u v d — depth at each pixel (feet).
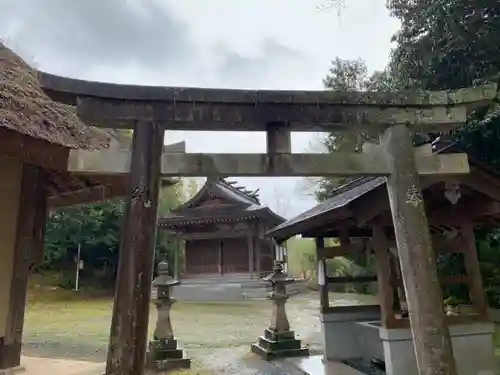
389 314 17.13
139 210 9.77
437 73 30.53
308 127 11.33
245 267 78.95
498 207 16.06
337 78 60.44
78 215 74.02
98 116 10.23
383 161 11.17
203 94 10.60
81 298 67.26
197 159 10.48
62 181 19.34
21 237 16.71
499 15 26.63
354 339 23.43
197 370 22.67
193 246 84.43
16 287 16.43
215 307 58.85
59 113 17.58
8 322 16.15
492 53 27.68
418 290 10.04
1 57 18.86
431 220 17.69
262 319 46.32
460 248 17.87
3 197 16.11
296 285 87.76
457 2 26.96
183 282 78.23
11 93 15.67
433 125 11.47
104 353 26.78
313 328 39.70
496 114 24.54
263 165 10.75
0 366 15.78
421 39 31.27
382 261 17.61
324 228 22.59
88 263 76.84
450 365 9.55
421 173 11.23
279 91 10.87
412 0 33.27
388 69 41.22
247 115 10.80
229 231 79.36
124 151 10.47
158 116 10.44
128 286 9.29
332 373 20.31
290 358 24.59
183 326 41.42
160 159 10.32
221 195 80.64
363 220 16.75
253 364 23.84
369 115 11.22
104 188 19.49
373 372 20.26
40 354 26.04
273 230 24.88
